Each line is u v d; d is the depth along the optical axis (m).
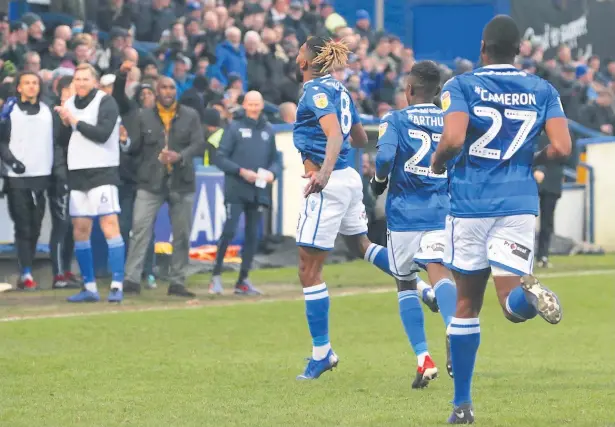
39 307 25.20
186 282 30.72
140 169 27.38
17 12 39.09
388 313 25.28
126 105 28.06
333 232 16.69
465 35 56.69
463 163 12.44
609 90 54.84
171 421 12.98
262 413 13.54
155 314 24.28
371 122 36.28
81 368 17.55
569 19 58.25
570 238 43.16
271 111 41.12
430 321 24.20
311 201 16.66
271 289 29.67
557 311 11.63
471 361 12.62
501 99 12.30
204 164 34.06
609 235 44.53
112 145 25.95
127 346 20.05
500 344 21.17
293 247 35.88
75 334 21.31
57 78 29.42
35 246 28.45
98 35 39.44
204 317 23.98
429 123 16.11
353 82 42.53
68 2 39.75
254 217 28.22
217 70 40.19
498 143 12.32
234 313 24.75
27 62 31.38
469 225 12.38
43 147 27.50
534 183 12.46
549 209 36.78
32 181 27.50
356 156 34.28
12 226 29.69
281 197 36.62
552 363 18.67
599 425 12.59
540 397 14.95
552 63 53.56
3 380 16.33
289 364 18.20
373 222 35.75
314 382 16.38
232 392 15.34
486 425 12.52
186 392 15.32
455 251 12.55
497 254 12.31
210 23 40.34
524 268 12.30
